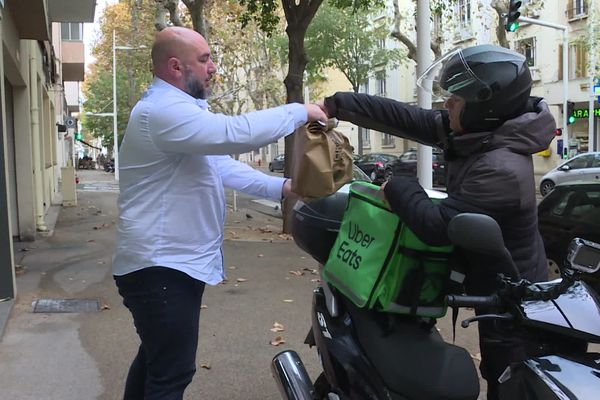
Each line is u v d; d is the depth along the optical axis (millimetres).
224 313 5797
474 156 2402
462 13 32219
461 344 4871
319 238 2814
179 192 2572
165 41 2574
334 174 2521
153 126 2469
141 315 2613
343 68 36719
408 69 41781
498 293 2135
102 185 27953
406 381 2371
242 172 3111
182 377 2689
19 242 9773
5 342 4895
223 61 29719
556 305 2102
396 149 45094
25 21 9117
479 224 1982
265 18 11359
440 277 2381
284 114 2490
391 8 37062
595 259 1979
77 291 6508
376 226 2381
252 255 8758
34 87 10852
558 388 1918
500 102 2311
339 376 2680
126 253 2586
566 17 30234
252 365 4469
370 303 2373
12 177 9859
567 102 25859
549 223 6914
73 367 4387
